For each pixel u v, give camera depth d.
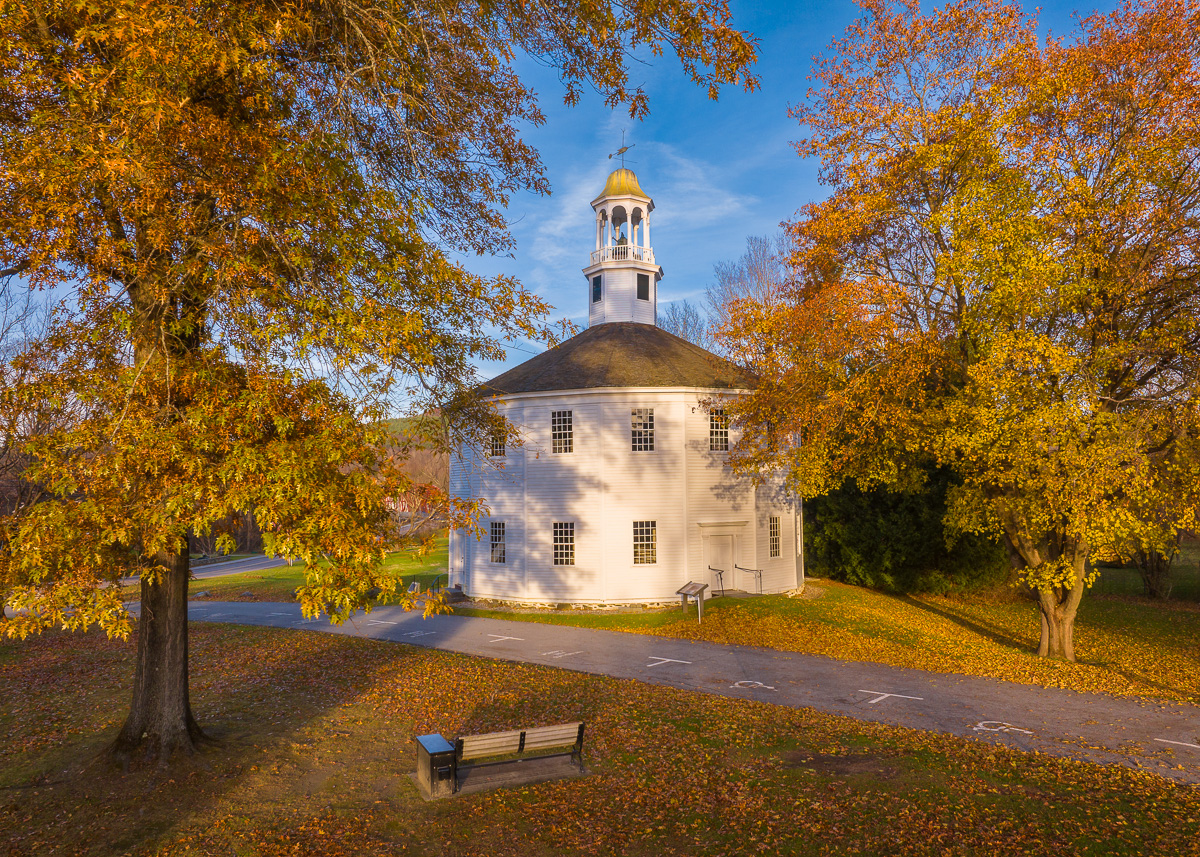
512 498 28.75
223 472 6.79
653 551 27.44
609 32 10.13
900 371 17.34
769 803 9.34
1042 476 15.82
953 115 17.03
